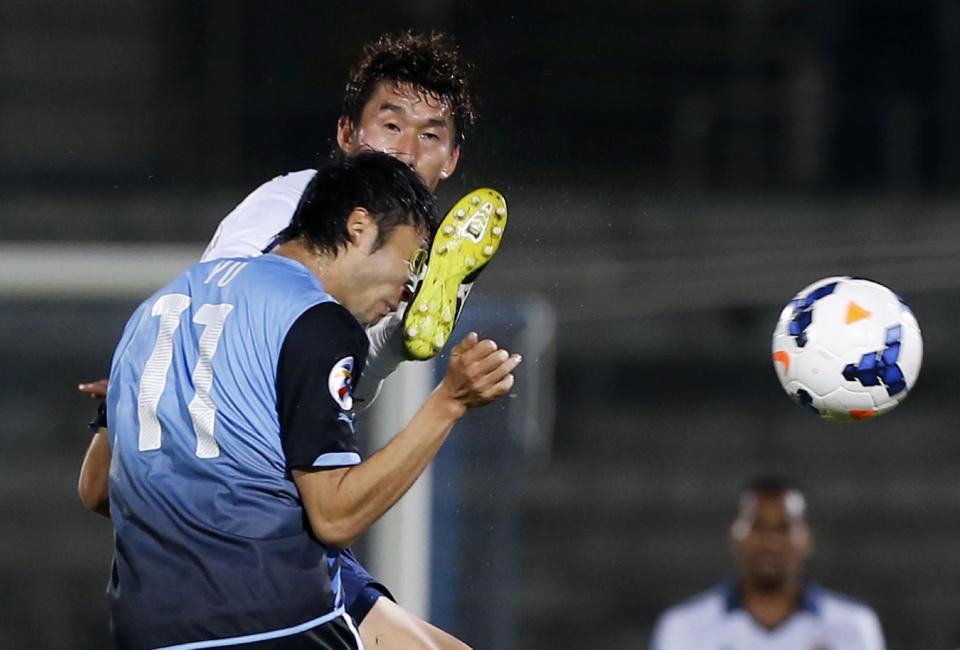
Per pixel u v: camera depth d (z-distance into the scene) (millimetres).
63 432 31281
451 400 9609
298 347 9508
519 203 16547
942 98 35844
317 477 9391
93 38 36469
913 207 33656
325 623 9773
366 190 10062
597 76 35375
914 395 33188
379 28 35188
